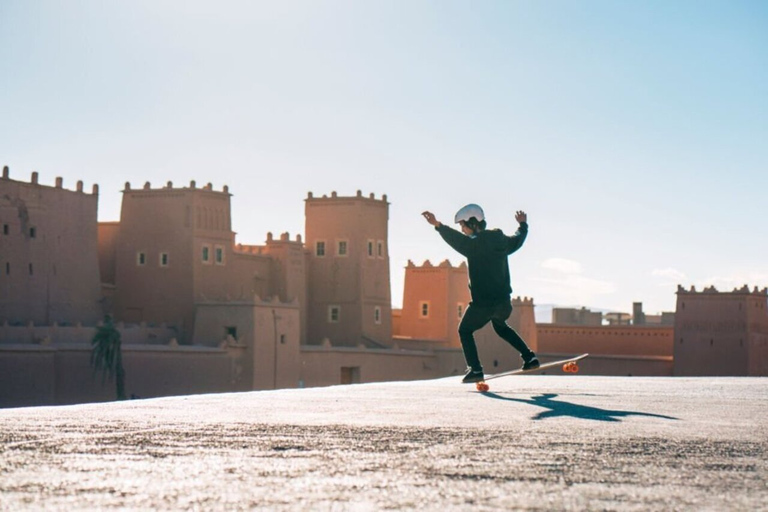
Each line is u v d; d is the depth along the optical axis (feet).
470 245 35.27
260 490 13.91
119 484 14.23
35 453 16.85
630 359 326.85
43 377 225.76
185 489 13.92
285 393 31.65
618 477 15.24
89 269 287.48
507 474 15.37
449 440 19.19
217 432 19.94
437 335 359.87
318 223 342.44
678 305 324.39
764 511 12.78
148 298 297.53
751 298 318.65
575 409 26.20
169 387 253.85
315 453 17.34
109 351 235.20
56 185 278.05
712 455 17.71
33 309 266.16
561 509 12.76
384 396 30.78
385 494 13.69
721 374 320.29
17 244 262.06
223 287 304.50
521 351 35.94
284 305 291.79
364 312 338.34
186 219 296.10
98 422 21.36
